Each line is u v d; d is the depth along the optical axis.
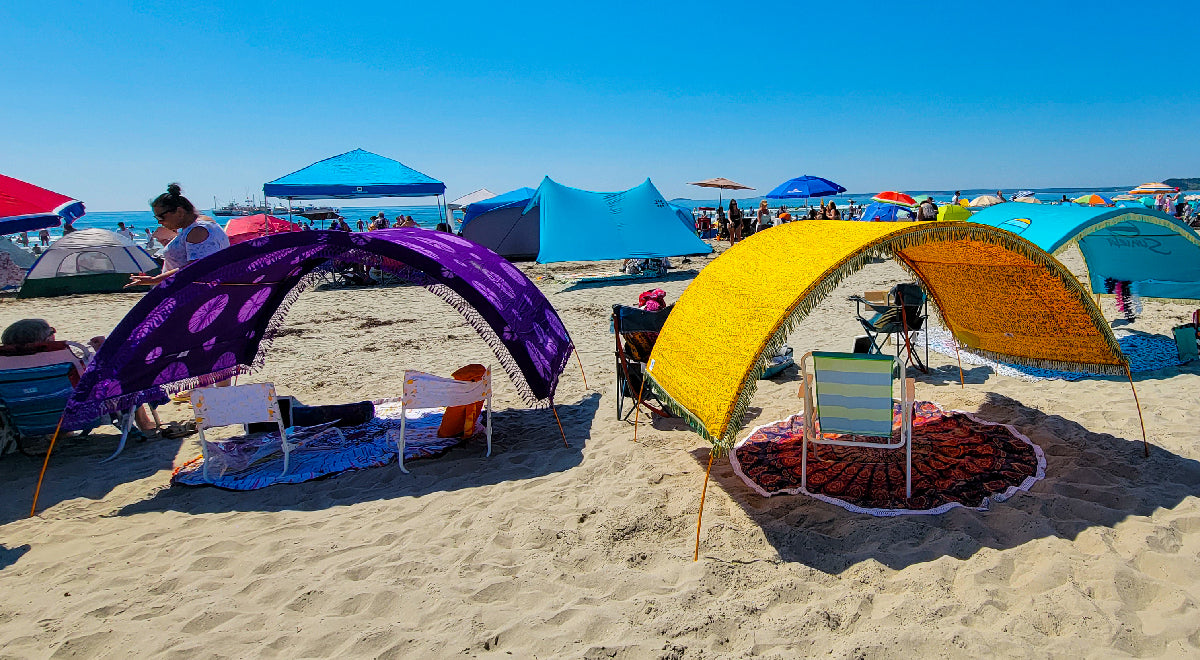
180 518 4.38
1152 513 3.82
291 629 3.16
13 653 3.02
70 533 4.19
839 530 3.84
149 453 5.57
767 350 3.71
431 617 3.23
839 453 4.90
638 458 5.12
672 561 3.64
